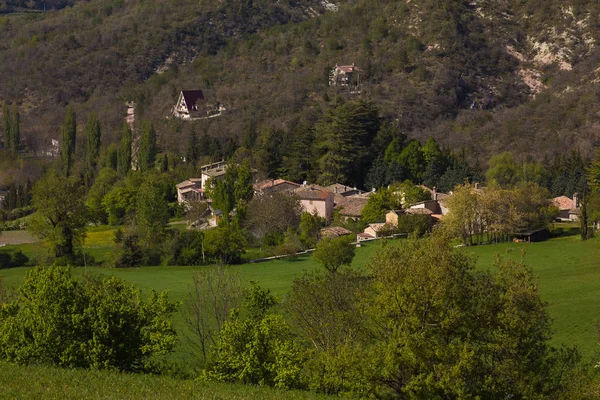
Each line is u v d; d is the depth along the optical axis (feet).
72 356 142.92
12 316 153.28
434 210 428.56
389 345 135.54
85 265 316.19
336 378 140.05
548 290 257.55
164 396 123.54
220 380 145.07
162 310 157.17
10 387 123.34
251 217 385.29
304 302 166.40
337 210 428.56
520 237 367.04
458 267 143.33
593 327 202.08
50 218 346.54
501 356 138.92
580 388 134.92
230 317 160.76
